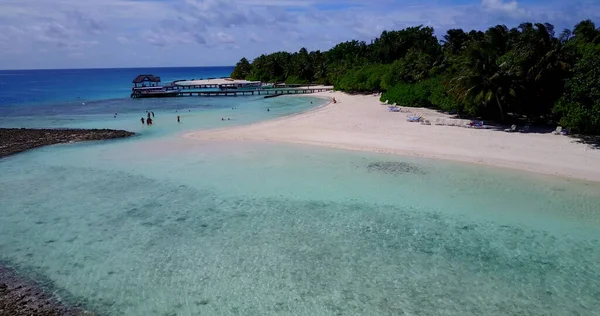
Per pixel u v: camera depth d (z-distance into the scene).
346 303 12.17
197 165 26.58
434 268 14.04
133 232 16.94
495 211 18.44
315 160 27.11
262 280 13.39
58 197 21.05
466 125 35.56
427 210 18.72
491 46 41.47
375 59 94.06
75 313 11.66
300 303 12.19
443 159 26.34
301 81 115.44
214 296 12.56
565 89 32.03
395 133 34.12
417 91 50.78
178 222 17.86
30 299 12.29
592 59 27.30
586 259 14.45
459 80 36.53
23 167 26.78
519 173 23.17
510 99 34.47
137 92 83.12
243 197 20.72
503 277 13.47
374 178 23.17
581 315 11.57
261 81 129.00
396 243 15.78
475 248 15.32
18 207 19.69
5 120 48.78
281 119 44.53
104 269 14.10
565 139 29.55
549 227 16.83
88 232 16.97
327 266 14.21
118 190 22.03
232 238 16.30
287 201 20.09
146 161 27.80
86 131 39.00
